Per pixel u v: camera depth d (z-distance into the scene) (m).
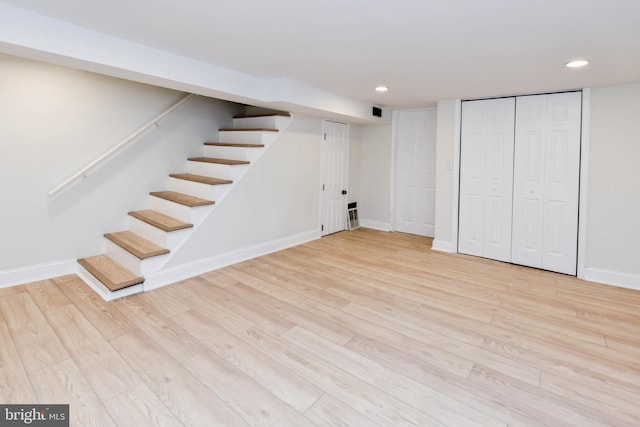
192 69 2.85
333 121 5.23
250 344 2.27
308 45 2.46
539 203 3.87
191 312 2.69
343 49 2.53
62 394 1.77
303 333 2.42
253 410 1.69
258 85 3.43
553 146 3.75
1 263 3.00
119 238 3.48
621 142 3.35
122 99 3.62
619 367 2.08
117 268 3.25
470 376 1.98
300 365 2.05
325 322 2.58
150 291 3.07
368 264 3.99
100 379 1.88
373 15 1.95
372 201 5.91
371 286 3.32
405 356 2.16
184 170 4.29
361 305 2.89
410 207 5.55
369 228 5.94
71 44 2.17
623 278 3.41
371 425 1.61
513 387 1.89
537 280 3.55
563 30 2.09
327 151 5.17
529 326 2.57
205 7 1.89
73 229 3.39
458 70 3.00
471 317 2.70
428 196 5.36
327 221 5.36
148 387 1.83
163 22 2.11
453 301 3.00
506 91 3.77
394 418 1.65
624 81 3.23
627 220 3.37
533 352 2.23
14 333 2.32
